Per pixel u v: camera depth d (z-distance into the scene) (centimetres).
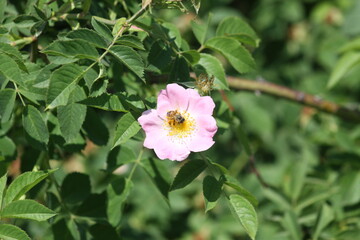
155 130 86
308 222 112
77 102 84
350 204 113
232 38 95
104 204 96
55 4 92
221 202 145
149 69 89
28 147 100
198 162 88
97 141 95
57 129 92
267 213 119
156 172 96
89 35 85
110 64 92
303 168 115
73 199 96
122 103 86
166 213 146
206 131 87
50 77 84
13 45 90
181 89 87
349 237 109
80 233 95
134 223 145
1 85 88
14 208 84
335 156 117
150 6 86
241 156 141
